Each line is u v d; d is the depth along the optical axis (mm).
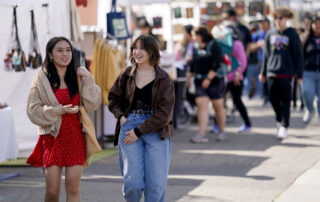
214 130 25250
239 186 14477
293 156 18766
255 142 22016
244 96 39625
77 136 10547
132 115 10500
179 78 25750
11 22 17500
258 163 17656
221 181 15109
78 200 10734
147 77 10492
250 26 35031
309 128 25375
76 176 10508
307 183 14680
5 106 15188
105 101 20125
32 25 17672
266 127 26266
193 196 13438
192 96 28281
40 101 10477
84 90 10625
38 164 10719
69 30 17875
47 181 10500
